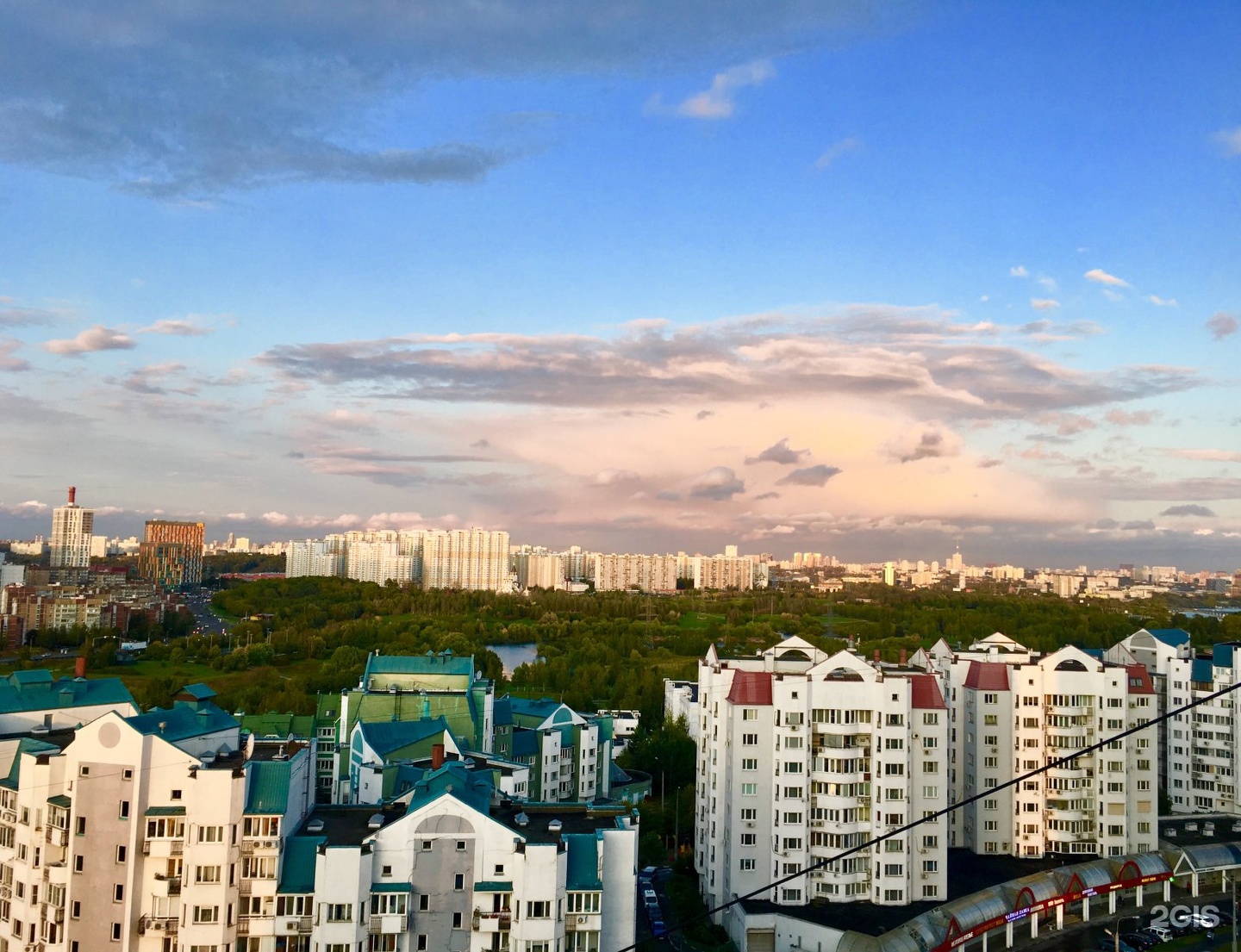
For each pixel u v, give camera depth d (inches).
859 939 4726.9
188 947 4047.7
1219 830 7381.9
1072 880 5753.0
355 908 4067.4
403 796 4830.2
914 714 5861.2
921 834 5753.0
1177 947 5561.0
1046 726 6860.2
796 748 5703.7
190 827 4119.1
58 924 4153.5
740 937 5403.5
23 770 4389.8
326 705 7760.8
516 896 4138.8
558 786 7687.0
